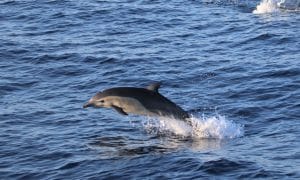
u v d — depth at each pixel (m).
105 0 68.81
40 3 67.50
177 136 37.31
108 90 35.62
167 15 63.75
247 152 34.47
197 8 66.12
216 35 57.31
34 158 34.88
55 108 42.22
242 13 64.12
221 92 43.94
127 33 58.44
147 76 47.69
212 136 37.16
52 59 51.56
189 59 50.88
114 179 31.98
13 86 46.25
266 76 46.31
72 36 57.75
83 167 33.47
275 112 40.25
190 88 45.03
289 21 60.28
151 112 35.31
